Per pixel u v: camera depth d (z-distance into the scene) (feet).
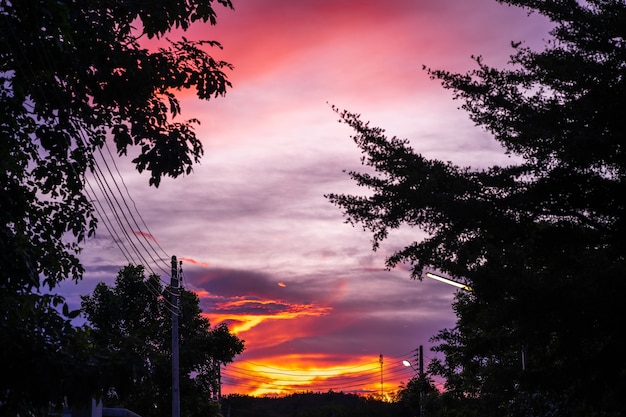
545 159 57.98
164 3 52.85
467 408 123.13
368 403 343.87
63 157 52.54
